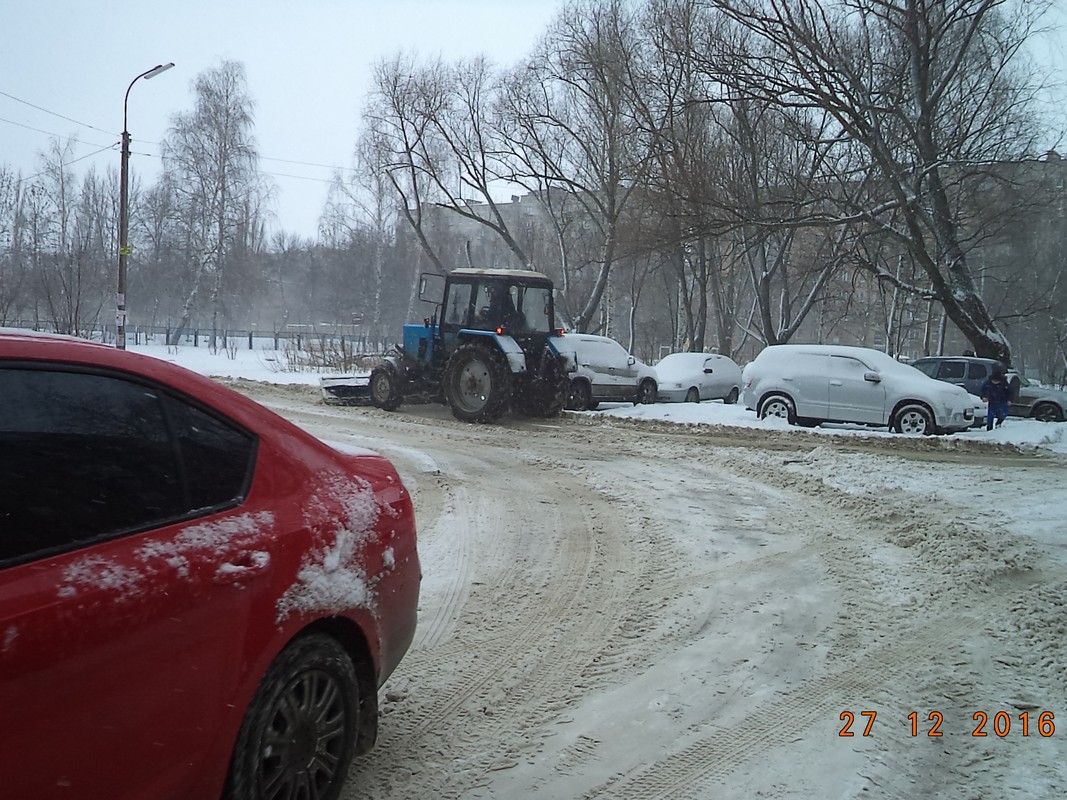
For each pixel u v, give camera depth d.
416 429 14.41
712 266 38.53
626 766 3.67
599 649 4.98
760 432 15.19
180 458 2.74
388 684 4.40
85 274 37.16
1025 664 4.88
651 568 6.60
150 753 2.35
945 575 6.46
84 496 2.40
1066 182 25.00
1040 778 3.65
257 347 50.66
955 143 23.08
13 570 2.14
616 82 28.91
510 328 16.30
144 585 2.36
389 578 3.43
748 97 21.61
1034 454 13.53
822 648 5.06
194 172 45.81
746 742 3.91
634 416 17.77
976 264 40.25
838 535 7.67
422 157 35.66
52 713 2.09
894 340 42.75
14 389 2.34
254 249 52.72
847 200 22.77
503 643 5.02
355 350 35.56
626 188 31.44
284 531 2.91
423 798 3.34
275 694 2.77
